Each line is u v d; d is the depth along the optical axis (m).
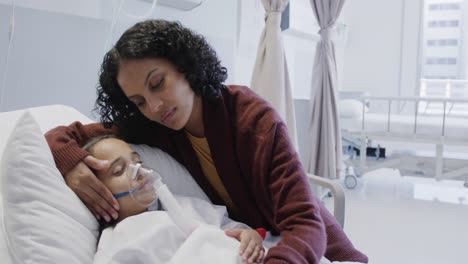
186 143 1.02
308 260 0.72
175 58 0.85
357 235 2.43
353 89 4.74
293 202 0.82
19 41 1.28
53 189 0.75
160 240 0.79
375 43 4.59
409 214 2.86
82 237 0.76
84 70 1.51
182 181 1.06
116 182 0.87
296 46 3.83
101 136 0.98
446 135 2.95
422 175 3.33
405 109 4.51
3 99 1.25
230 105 0.96
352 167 3.88
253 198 0.99
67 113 1.22
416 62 4.42
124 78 0.84
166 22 0.88
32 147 0.74
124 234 0.80
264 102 0.94
